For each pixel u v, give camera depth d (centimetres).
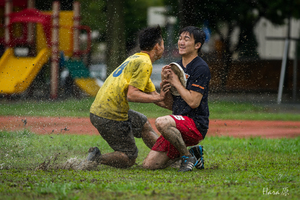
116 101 1350
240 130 2984
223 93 6281
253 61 6700
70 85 5053
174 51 6462
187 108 1391
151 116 3531
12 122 2923
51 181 1146
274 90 6762
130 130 1389
